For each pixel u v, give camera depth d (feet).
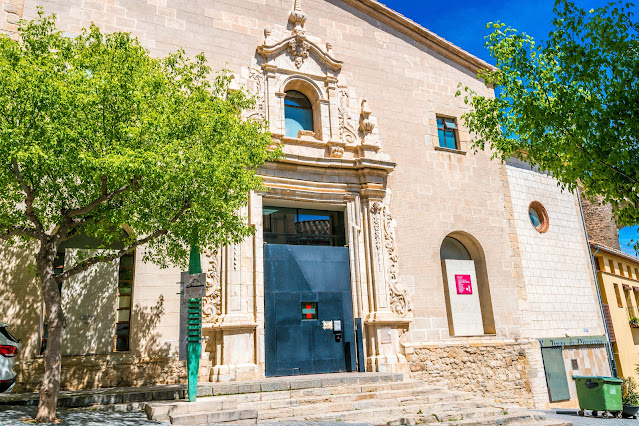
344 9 58.44
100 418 28.68
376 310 49.39
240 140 35.06
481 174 61.26
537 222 66.44
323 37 56.03
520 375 55.47
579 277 67.05
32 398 32.60
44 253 29.53
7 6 42.11
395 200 54.19
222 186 32.22
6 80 26.02
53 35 32.37
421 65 61.77
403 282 51.96
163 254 40.24
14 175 28.76
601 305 67.92
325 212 52.95
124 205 31.83
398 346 49.67
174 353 41.01
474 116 43.50
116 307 40.93
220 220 33.17
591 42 31.53
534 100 36.32
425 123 59.41
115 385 38.47
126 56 32.17
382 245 51.47
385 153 55.42
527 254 62.23
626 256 85.87
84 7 44.68
